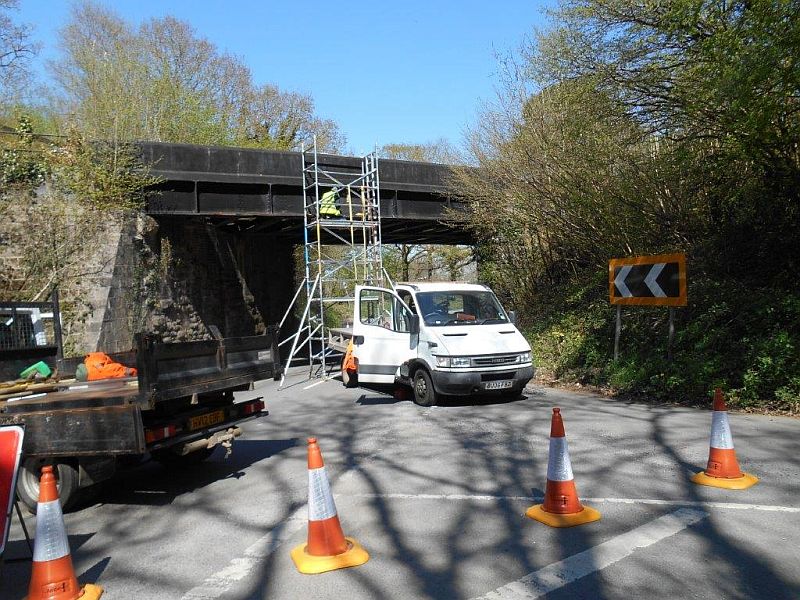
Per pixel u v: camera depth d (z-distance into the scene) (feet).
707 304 41.65
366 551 16.02
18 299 55.21
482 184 68.80
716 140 41.96
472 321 39.17
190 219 70.54
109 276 57.36
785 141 37.04
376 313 42.09
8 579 16.01
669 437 26.68
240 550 16.94
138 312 60.95
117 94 92.53
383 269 65.26
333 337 60.03
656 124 43.29
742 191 44.42
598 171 50.98
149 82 100.17
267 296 92.48
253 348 26.21
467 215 73.36
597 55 42.14
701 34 36.55
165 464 26.81
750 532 16.20
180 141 97.96
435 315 38.70
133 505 21.79
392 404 39.78
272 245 95.09
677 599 12.94
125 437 19.43
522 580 14.12
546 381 47.19
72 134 62.34
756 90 32.40
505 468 23.41
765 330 36.52
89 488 21.18
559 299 62.23
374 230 67.36
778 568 14.14
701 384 35.42
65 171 59.47
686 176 45.32
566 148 53.42
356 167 70.79
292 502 20.93
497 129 64.59
